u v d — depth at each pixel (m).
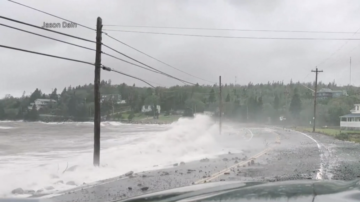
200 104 75.00
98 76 13.98
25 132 51.56
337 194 2.21
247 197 2.33
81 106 116.19
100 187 8.88
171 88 83.75
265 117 104.12
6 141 32.38
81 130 59.78
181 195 2.81
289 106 103.44
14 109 125.06
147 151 19.53
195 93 77.56
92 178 10.86
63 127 73.56
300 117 89.00
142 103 110.75
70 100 117.88
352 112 68.88
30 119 114.50
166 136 26.20
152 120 98.12
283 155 16.84
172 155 18.12
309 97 122.00
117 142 29.94
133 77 19.80
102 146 25.56
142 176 10.77
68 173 11.87
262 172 10.70
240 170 11.38
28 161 16.34
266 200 2.20
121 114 112.25
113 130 61.09
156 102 98.00
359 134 40.09
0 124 89.12
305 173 10.23
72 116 116.00
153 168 13.07
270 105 108.12
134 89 113.19
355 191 2.24
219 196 2.49
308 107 91.31
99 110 13.85
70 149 23.72
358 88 95.81
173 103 92.00
